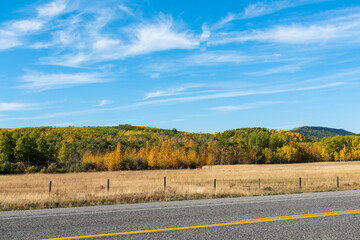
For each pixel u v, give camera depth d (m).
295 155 131.25
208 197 15.27
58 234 7.17
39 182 35.22
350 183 23.84
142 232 7.37
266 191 17.61
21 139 89.31
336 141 141.00
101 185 28.83
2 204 12.22
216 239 6.75
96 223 8.44
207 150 132.50
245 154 132.25
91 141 133.75
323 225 8.16
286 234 7.20
